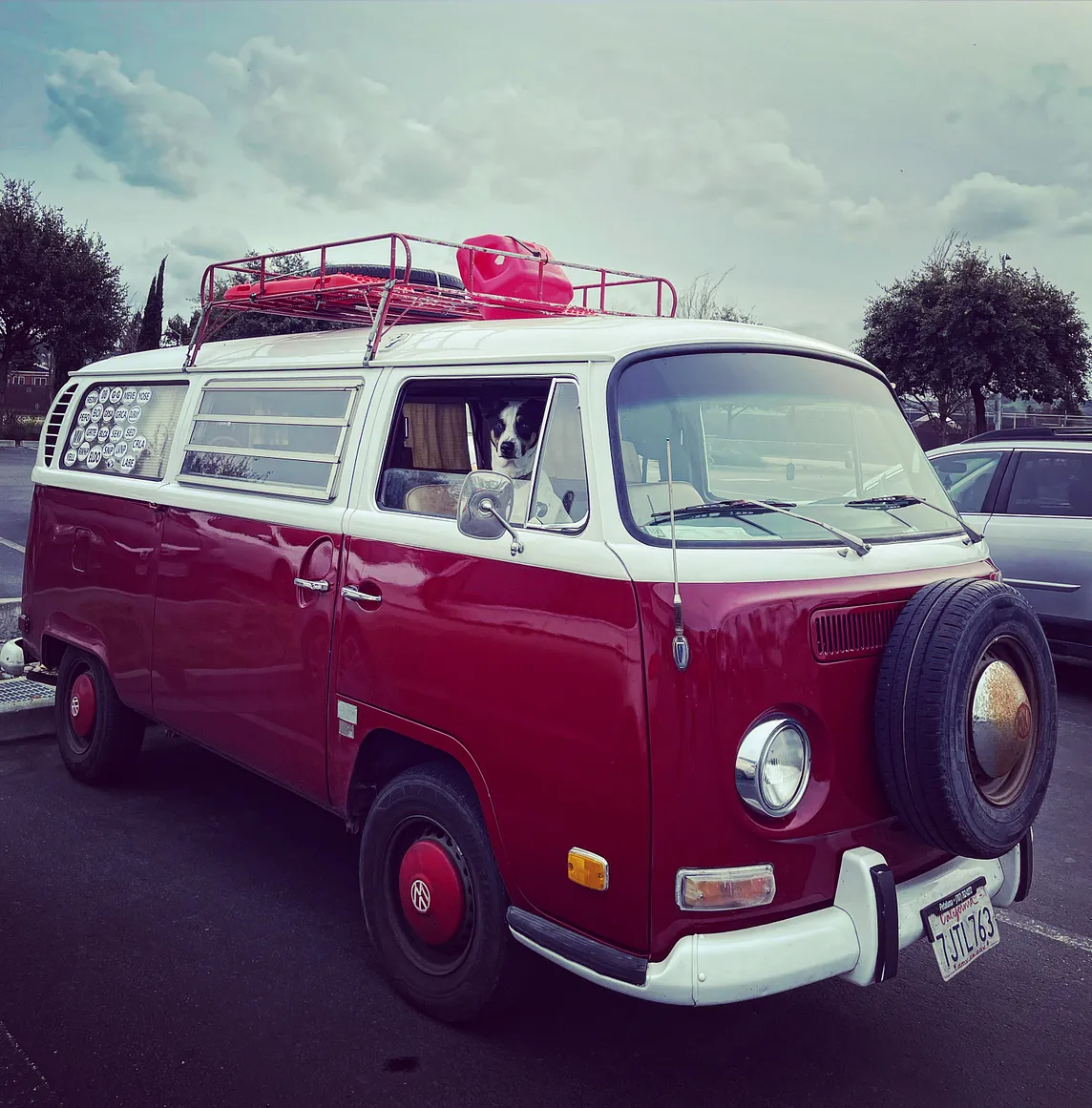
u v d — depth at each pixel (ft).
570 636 9.31
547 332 10.75
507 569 9.99
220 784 18.13
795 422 11.03
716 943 8.65
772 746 8.89
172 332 158.51
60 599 17.90
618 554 9.10
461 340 11.63
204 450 14.93
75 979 11.60
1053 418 99.81
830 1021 11.46
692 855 8.71
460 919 10.62
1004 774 9.86
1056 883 15.52
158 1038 10.53
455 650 10.35
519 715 9.71
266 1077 9.96
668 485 9.41
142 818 16.42
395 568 11.18
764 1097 10.01
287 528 12.77
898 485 11.96
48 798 17.10
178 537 14.80
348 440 12.42
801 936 8.89
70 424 18.66
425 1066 10.26
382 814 11.40
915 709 9.13
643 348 10.13
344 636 11.80
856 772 9.52
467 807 10.45
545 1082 10.08
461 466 11.19
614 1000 11.70
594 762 9.07
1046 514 25.53
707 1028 11.21
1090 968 12.95
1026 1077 10.52
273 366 14.08
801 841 9.09
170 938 12.62
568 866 9.34
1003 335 89.35
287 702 12.74
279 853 15.29
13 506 58.49
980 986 12.40
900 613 9.82
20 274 123.44
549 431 10.12
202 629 14.26
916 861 10.14
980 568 11.35
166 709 15.19
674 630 8.68
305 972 11.95
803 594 9.21
